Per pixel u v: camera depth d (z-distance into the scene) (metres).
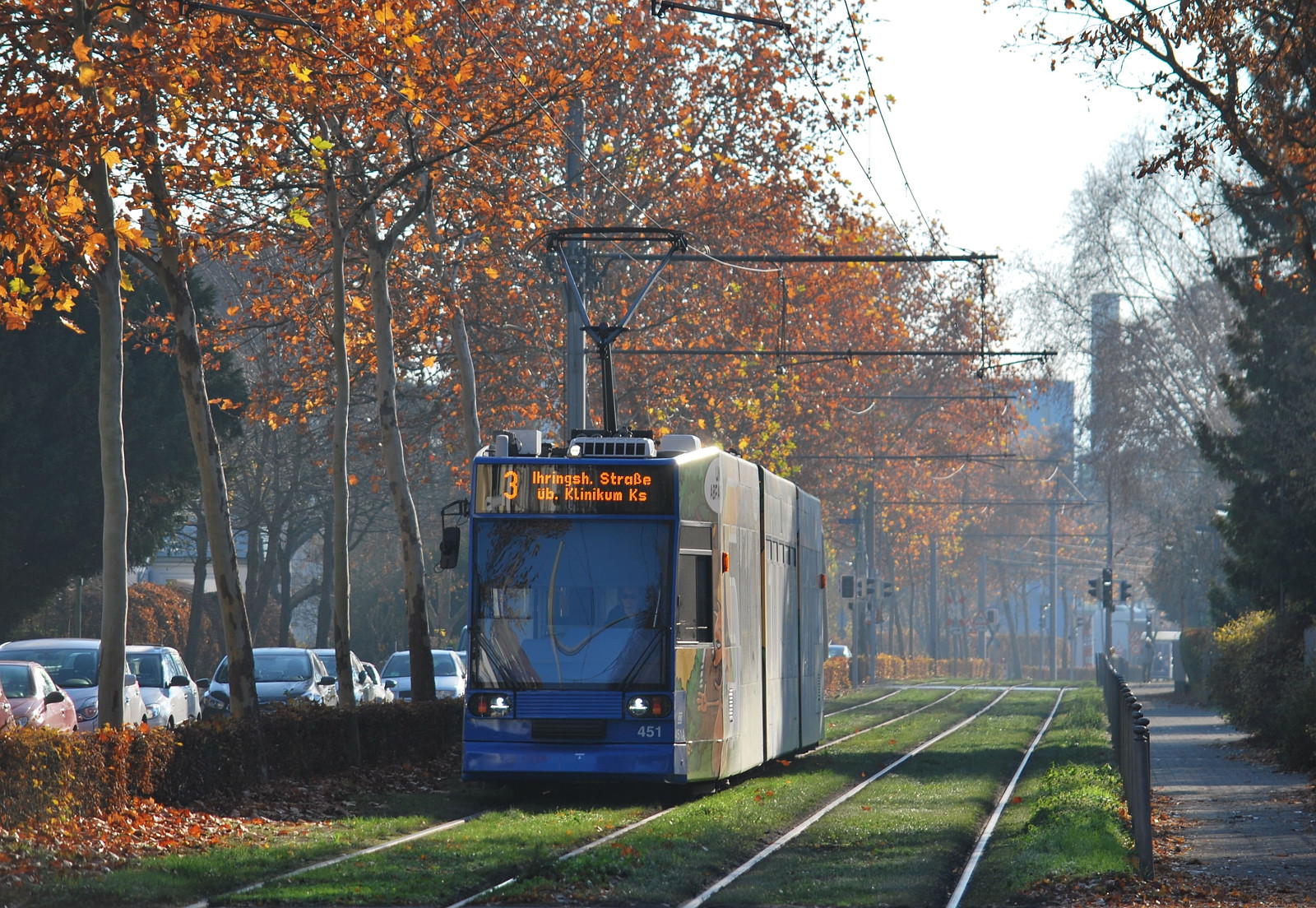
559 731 65.00
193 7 60.72
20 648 97.00
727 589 71.94
